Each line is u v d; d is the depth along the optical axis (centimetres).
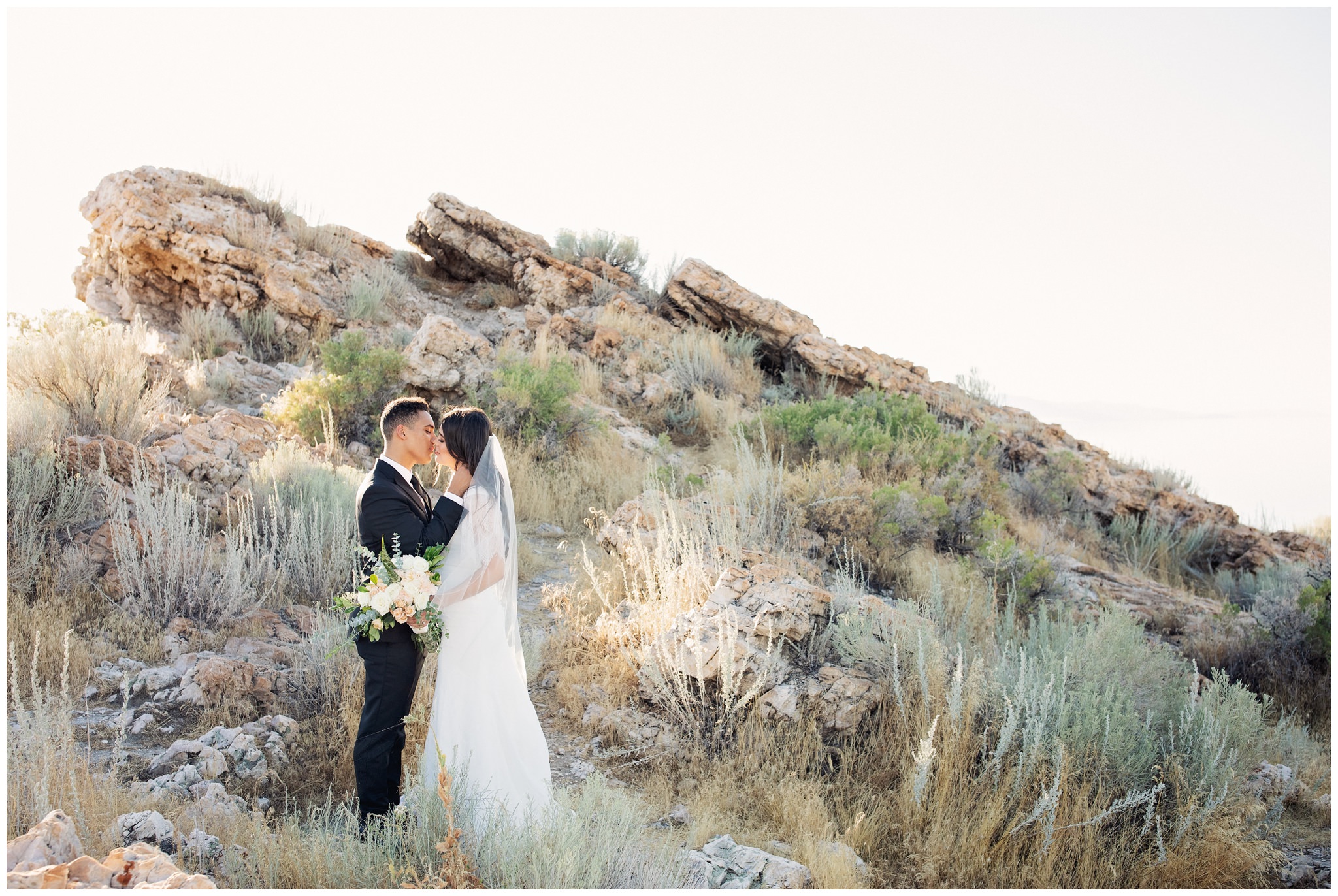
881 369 1477
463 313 1589
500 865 303
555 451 967
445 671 377
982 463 1157
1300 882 390
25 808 301
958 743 422
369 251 1661
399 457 379
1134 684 498
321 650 474
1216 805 393
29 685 420
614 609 593
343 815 358
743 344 1480
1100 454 1560
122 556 512
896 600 652
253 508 587
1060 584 763
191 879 219
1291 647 666
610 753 439
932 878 359
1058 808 388
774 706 456
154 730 407
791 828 386
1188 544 1270
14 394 636
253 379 1088
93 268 1361
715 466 1033
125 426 663
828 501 754
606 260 1792
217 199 1368
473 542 369
